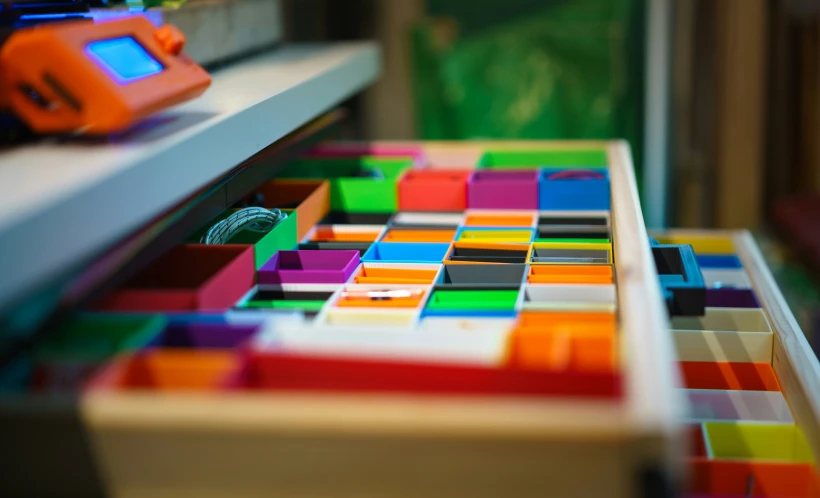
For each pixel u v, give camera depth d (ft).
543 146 7.09
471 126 10.98
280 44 7.40
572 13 10.47
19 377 3.03
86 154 3.25
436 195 5.93
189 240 4.62
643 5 10.27
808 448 4.06
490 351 3.05
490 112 10.91
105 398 2.66
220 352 3.26
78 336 3.36
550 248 4.85
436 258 4.87
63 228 2.65
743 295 5.57
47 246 2.57
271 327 3.32
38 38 3.23
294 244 5.02
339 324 3.68
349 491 2.59
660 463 2.40
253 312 3.61
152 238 3.81
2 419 2.66
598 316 3.56
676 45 10.68
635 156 10.70
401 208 5.98
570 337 3.17
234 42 6.08
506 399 2.67
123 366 2.97
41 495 2.74
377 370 2.94
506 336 3.16
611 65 10.46
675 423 2.41
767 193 11.37
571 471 2.46
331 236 5.39
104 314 3.42
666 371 2.68
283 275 4.25
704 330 5.17
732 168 11.06
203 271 4.18
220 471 2.64
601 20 10.39
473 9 10.73
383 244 4.91
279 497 2.63
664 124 10.45
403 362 2.92
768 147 11.25
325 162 6.84
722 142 10.99
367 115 11.39
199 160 3.67
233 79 5.35
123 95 3.30
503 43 10.69
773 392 4.52
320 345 3.14
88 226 2.79
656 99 10.38
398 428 2.50
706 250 6.64
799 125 11.21
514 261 4.63
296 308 4.03
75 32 3.37
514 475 2.49
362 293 4.08
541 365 3.15
